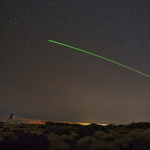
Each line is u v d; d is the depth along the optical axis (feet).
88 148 30.35
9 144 34.12
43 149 31.40
